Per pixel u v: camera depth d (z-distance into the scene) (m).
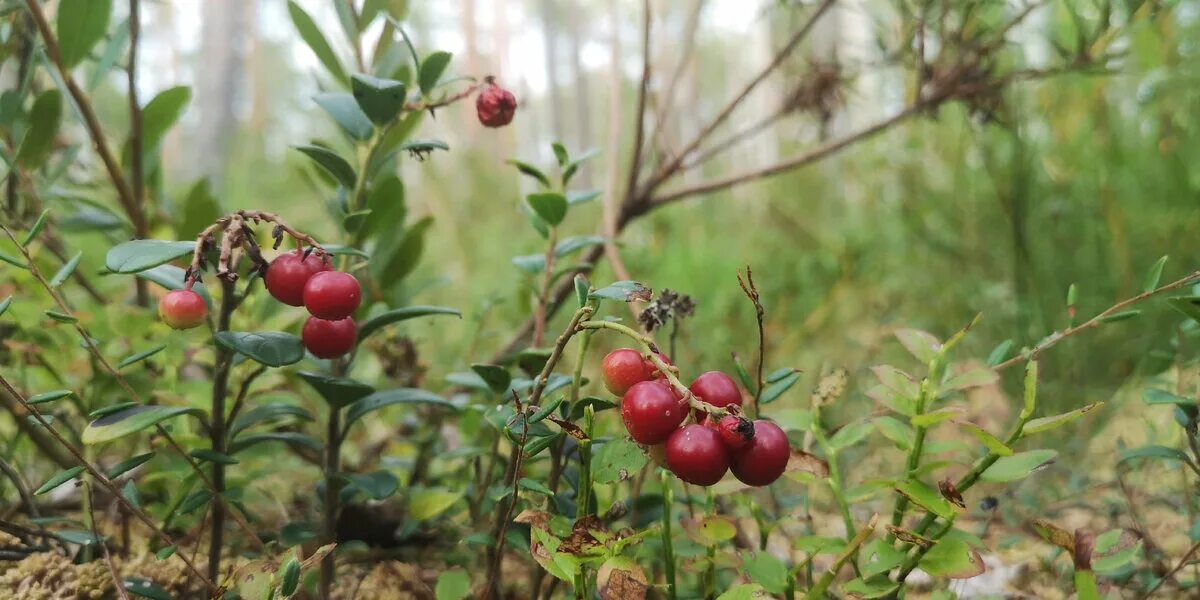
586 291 0.16
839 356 0.40
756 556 0.17
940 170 0.47
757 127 0.34
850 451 0.28
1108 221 0.35
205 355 0.24
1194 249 0.35
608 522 0.17
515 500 0.17
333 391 0.18
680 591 0.19
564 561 0.16
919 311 0.44
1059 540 0.16
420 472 0.25
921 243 0.48
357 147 0.20
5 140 0.22
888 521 0.25
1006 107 0.33
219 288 0.24
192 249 0.16
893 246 0.51
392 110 0.19
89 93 0.23
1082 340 0.33
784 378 0.18
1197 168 0.36
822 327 0.44
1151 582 0.20
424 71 0.19
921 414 0.17
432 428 0.26
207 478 0.19
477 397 0.23
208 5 1.37
